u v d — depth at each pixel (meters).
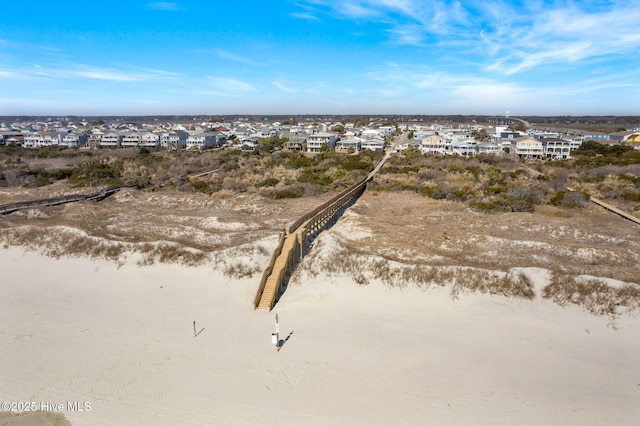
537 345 21.17
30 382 18.38
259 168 77.31
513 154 96.69
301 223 35.00
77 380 18.52
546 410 16.67
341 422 15.98
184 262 30.55
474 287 26.02
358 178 66.62
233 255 30.55
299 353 20.39
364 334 22.14
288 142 121.06
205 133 132.75
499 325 22.92
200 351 20.62
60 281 28.86
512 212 45.44
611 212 45.75
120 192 57.59
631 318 23.14
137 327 22.95
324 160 83.69
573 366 19.53
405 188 58.50
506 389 17.91
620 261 30.69
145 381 18.41
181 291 27.30
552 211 45.91
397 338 21.77
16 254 32.66
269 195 55.53
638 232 38.72
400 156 95.88
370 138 127.50
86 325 23.22
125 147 123.19
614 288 24.66
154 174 72.12
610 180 60.34
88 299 26.38
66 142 126.19
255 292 26.98
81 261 31.44
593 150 97.19
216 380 18.42
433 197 52.72
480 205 46.22
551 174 66.31
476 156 91.56
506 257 30.33
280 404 16.95
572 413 16.52
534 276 26.17
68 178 68.25
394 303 25.28
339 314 24.25
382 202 51.91
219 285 28.03
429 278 26.84
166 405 16.94
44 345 21.22
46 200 49.88
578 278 25.56
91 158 93.19
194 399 17.27
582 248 32.09
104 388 18.00
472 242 33.53
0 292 27.34
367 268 28.06
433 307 24.78
